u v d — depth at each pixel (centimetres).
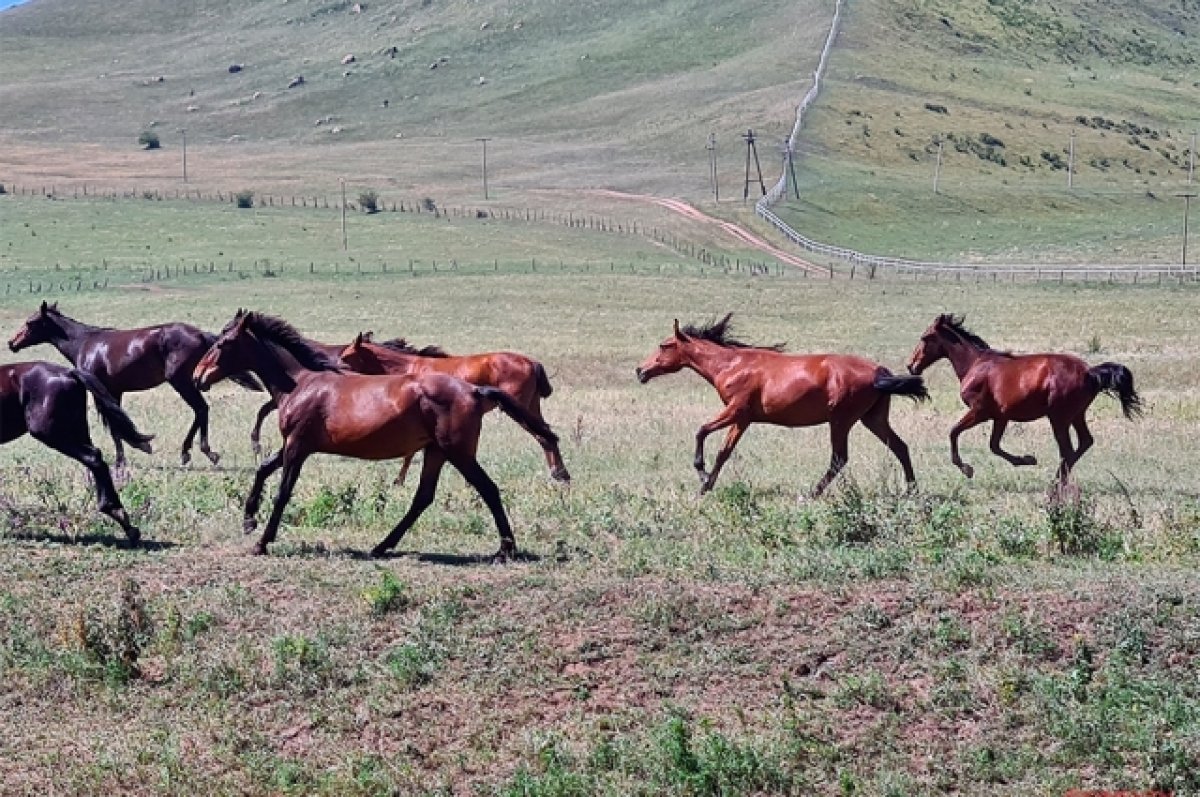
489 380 2270
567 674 1409
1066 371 2277
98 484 1752
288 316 6619
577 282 7712
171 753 1307
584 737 1327
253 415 3438
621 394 4209
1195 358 4641
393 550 1738
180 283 7906
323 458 2656
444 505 2017
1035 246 10450
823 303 7112
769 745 1302
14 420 1748
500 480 2325
